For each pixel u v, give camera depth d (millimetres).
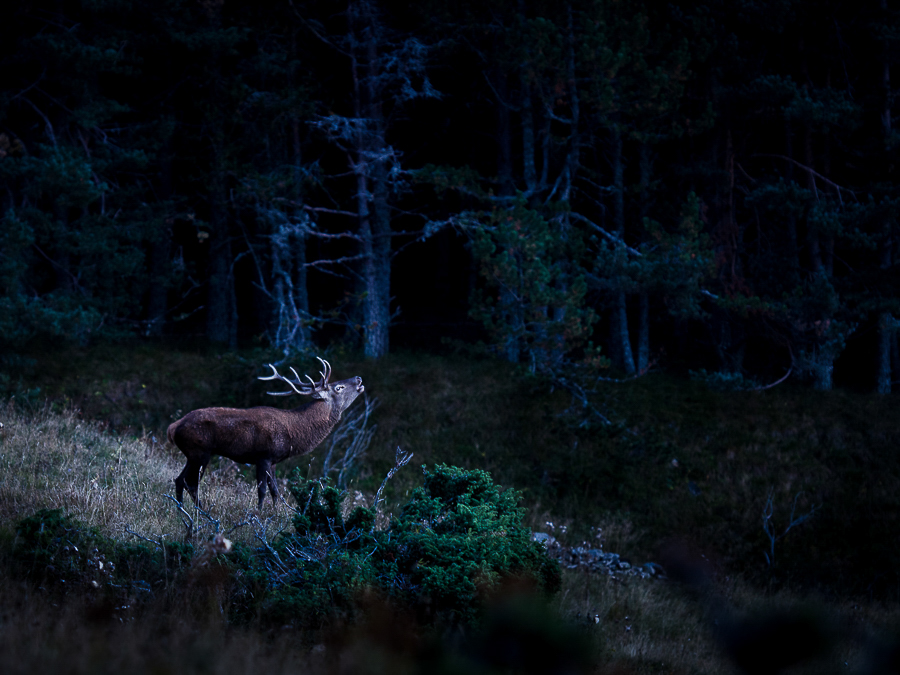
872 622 9891
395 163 18016
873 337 20797
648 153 20641
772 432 16062
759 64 20234
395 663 3699
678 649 7859
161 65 20484
